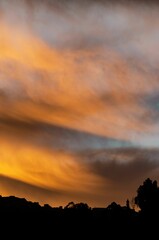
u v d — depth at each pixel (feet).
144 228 228.22
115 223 231.50
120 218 234.99
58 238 218.18
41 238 215.92
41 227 224.74
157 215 233.96
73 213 240.53
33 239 214.28
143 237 222.07
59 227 227.20
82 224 230.89
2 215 229.25
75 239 218.59
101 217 237.86
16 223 224.74
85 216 238.07
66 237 219.82
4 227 219.41
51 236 218.79
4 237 212.23
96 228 228.22
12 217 229.04
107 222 232.73
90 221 233.76
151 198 240.53
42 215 236.22
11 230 218.59
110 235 223.51
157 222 230.68
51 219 233.55
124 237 222.07
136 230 227.20
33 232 220.02
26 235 216.74
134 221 234.17
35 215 235.20
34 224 226.79
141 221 233.14
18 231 219.00
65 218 236.02
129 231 226.58
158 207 237.25
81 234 222.89
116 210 241.55
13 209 237.04
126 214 239.09
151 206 238.27
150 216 234.38
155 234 223.92
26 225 224.53
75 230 225.76
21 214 233.55
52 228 225.56
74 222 232.32
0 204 240.32
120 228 228.02
